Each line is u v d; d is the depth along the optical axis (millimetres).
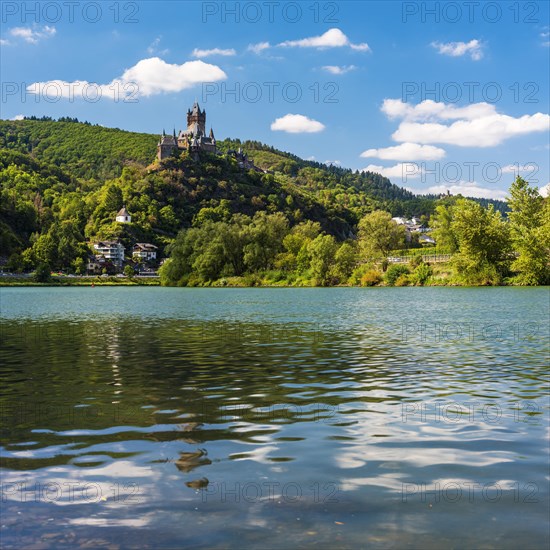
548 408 13094
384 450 9930
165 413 12648
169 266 132625
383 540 6547
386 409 13039
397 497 7805
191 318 42031
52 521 7062
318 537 6625
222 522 7027
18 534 6723
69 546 6434
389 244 136250
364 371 18328
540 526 6895
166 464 9148
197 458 9461
